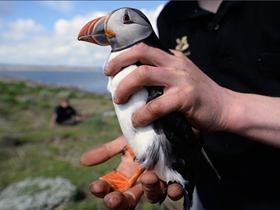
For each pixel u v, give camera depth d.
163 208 0.75
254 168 0.35
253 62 0.35
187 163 0.31
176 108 0.24
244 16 0.36
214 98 0.25
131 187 0.31
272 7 0.34
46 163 1.04
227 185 0.37
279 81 0.34
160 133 0.29
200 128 0.27
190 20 0.42
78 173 0.95
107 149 0.34
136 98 0.28
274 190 0.34
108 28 0.32
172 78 0.24
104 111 2.54
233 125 0.26
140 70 0.25
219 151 0.37
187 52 0.42
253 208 0.35
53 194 0.79
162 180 0.31
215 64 0.39
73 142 1.35
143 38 0.32
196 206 0.42
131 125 0.29
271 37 0.34
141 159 0.30
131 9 0.32
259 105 0.26
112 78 0.29
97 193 0.29
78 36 0.33
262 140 0.26
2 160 1.07
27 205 0.75
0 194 0.82
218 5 0.39
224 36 0.37
